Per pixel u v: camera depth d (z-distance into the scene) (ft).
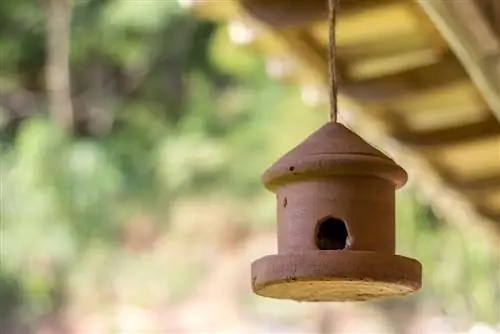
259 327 33.35
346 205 6.96
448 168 13.05
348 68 11.70
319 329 32.91
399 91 11.56
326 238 7.06
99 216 33.24
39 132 33.01
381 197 7.06
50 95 36.58
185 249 34.37
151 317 33.47
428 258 29.76
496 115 10.75
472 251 29.25
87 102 36.76
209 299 33.88
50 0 36.86
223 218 34.71
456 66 11.21
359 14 10.68
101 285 33.30
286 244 7.09
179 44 36.65
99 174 33.65
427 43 11.16
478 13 9.25
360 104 11.95
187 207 34.76
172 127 36.19
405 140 12.46
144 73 36.94
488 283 29.12
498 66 9.64
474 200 13.55
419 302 31.53
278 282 6.59
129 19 35.70
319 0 10.65
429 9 9.35
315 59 11.76
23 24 37.14
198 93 36.09
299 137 32.81
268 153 33.88
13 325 32.32
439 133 12.26
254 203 34.65
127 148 35.37
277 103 33.63
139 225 34.35
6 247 31.71
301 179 7.04
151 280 33.83
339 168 6.90
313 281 6.54
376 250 6.97
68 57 36.83
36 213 31.99
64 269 32.58
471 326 29.55
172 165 34.76
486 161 12.69
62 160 33.01
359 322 32.50
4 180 32.30
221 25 32.58
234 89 35.91
